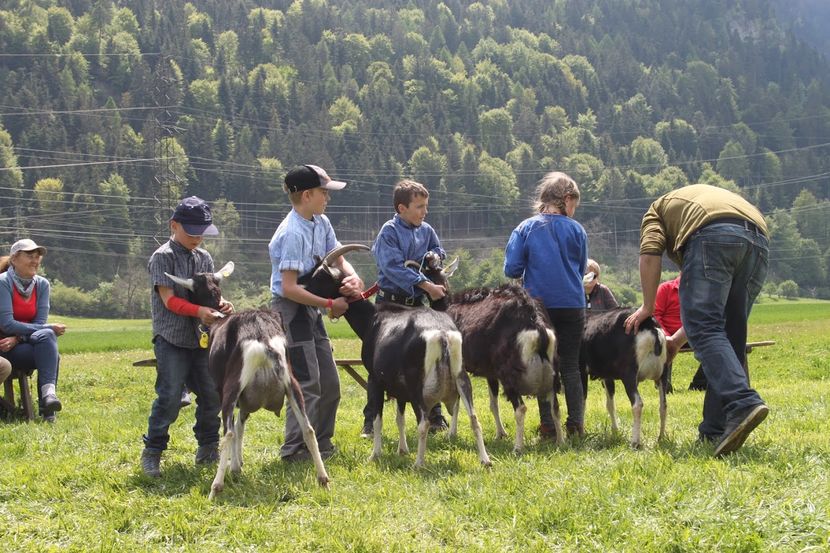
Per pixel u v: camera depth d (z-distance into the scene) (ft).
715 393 23.82
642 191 472.44
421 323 23.98
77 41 576.20
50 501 21.75
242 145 438.40
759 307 230.68
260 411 35.73
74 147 435.53
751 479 18.79
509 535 17.52
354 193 421.59
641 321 25.70
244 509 19.93
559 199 28.68
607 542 16.58
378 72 626.23
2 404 38.09
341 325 130.00
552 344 25.67
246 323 22.44
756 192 522.06
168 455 27.50
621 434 27.86
